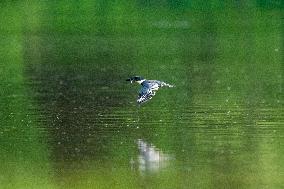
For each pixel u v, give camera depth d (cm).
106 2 6981
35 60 4669
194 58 4688
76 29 6250
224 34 5903
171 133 2606
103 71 4147
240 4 6950
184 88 3503
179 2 6975
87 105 3102
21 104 3133
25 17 6625
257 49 5125
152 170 2220
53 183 2128
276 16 6606
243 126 2694
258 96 3294
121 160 2309
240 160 2295
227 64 4422
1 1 7031
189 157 2330
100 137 2564
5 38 5791
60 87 3594
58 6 6938
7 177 2175
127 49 5138
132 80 2159
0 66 4391
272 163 2270
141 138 2541
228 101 3167
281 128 2659
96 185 2106
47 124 2756
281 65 4375
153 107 3034
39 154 2377
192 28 6197
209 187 2086
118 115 2892
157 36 5825
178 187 2075
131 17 6625
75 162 2297
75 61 4600
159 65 4372
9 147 2453
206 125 2717
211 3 6975
